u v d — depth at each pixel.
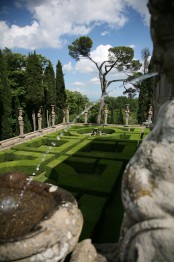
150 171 2.10
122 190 2.25
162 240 1.86
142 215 2.03
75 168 11.92
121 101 43.50
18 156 14.38
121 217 7.45
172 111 2.08
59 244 2.49
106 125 26.31
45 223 2.57
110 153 14.99
